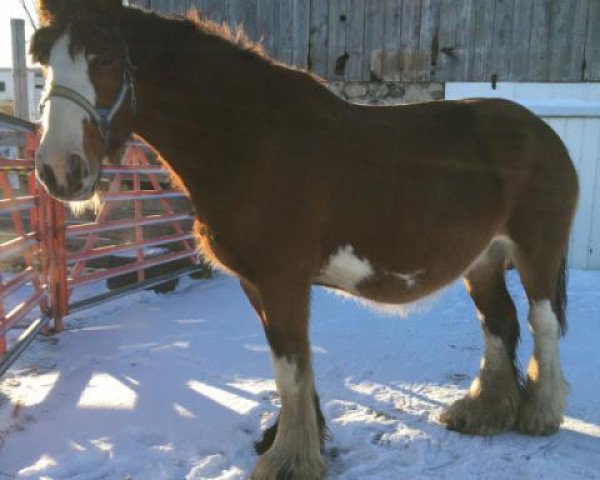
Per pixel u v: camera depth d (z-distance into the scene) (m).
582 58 6.39
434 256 2.40
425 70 6.74
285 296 2.20
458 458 2.48
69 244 6.55
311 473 2.24
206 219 2.26
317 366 3.57
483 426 2.69
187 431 2.72
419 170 2.35
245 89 2.23
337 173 2.23
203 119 2.21
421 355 3.79
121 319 4.71
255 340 4.11
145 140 2.36
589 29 6.32
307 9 6.85
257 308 2.57
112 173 5.06
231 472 2.34
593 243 6.77
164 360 3.69
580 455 2.50
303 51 6.95
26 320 4.54
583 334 4.23
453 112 2.60
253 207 2.15
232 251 2.24
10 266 6.42
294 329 2.23
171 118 2.24
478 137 2.55
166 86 2.22
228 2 7.00
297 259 2.19
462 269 2.55
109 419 2.84
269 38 7.00
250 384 3.29
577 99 6.49
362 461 2.44
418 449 2.53
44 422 2.79
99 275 4.88
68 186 1.84
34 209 4.07
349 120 2.36
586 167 6.61
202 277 6.58
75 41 1.87
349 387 3.25
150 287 5.87
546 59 6.48
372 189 2.28
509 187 2.59
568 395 2.86
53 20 1.92
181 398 3.09
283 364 2.23
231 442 2.61
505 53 6.54
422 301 2.58
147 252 5.93
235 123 2.19
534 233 2.66
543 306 2.73
